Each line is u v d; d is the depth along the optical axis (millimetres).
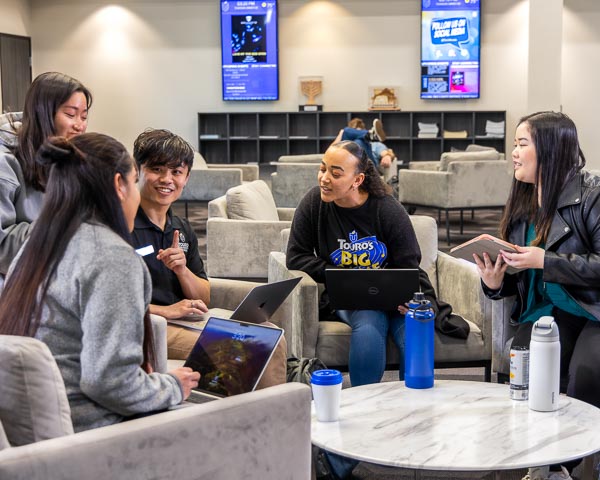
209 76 12812
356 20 12492
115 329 1716
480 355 3457
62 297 1759
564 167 3094
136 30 12820
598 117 12344
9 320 1780
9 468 1461
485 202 9047
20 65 12586
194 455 1729
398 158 12742
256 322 2764
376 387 2738
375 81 12555
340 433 2307
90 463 1562
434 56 12289
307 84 12609
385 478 3016
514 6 12188
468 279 3607
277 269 3785
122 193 1869
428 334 2703
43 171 2631
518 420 2408
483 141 12547
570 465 2881
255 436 1842
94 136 1859
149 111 12938
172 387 1873
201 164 10531
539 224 3152
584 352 2947
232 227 5727
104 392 1723
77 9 12828
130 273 1755
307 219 3594
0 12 12109
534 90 10062
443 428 2342
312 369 3027
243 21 12484
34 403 1595
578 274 2963
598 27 12219
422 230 3932
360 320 3330
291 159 10453
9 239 2572
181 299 3117
